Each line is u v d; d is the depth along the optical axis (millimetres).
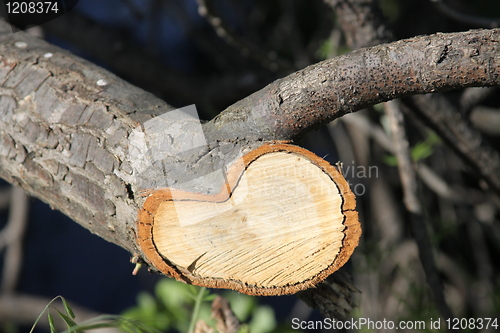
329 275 1875
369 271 2480
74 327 1852
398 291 2820
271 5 3520
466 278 2959
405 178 2078
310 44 2975
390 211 3055
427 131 2520
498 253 3305
